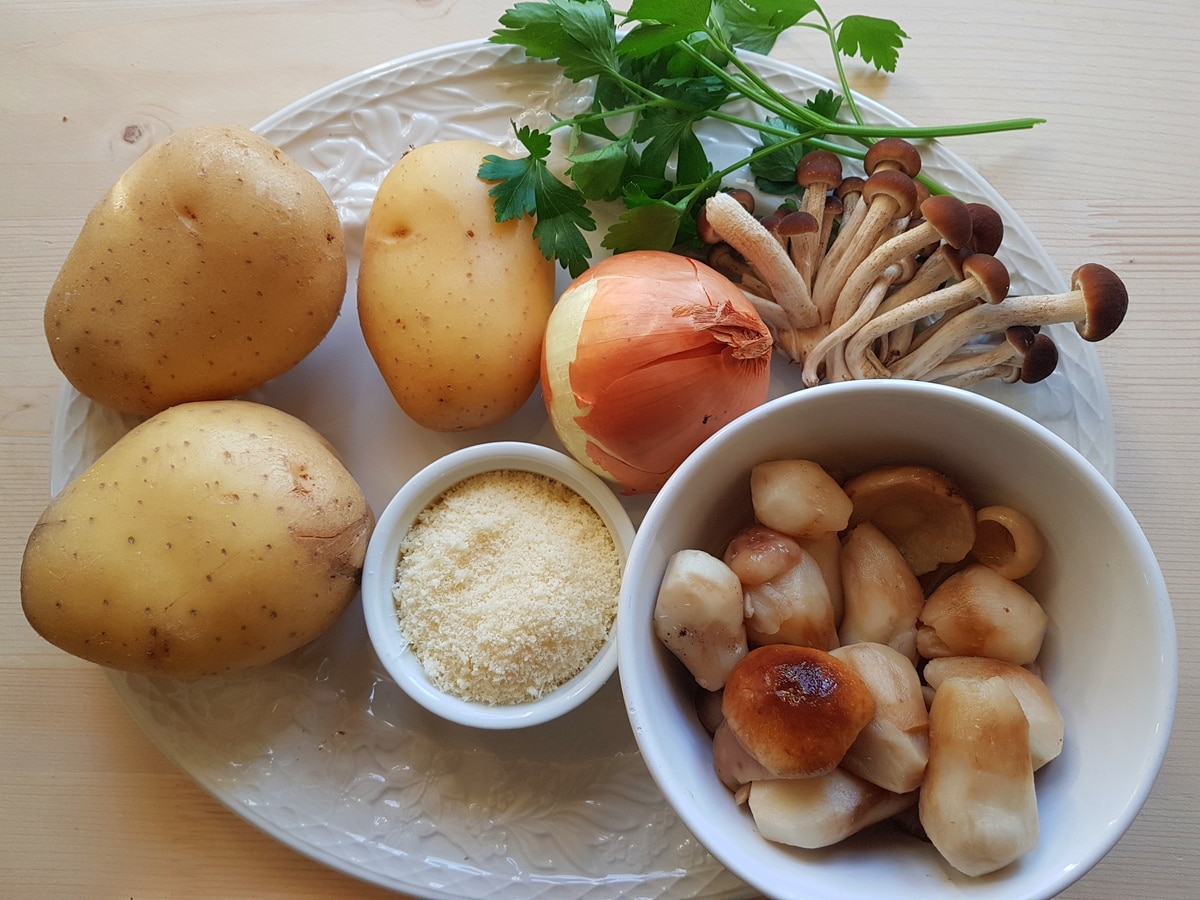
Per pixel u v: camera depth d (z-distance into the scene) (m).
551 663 0.27
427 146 0.28
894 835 0.22
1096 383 0.29
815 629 0.23
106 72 0.33
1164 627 0.20
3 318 0.32
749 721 0.21
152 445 0.25
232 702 0.28
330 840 0.27
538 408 0.30
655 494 0.29
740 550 0.23
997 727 0.20
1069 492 0.22
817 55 0.33
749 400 0.26
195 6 0.34
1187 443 0.30
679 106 0.29
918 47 0.33
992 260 0.26
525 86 0.31
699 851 0.27
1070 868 0.19
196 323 0.26
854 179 0.29
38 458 0.31
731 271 0.30
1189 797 0.29
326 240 0.27
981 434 0.22
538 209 0.27
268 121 0.31
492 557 0.27
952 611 0.23
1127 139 0.32
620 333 0.25
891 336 0.29
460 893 0.27
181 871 0.29
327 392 0.30
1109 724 0.21
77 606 0.24
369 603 0.26
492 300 0.27
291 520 0.25
